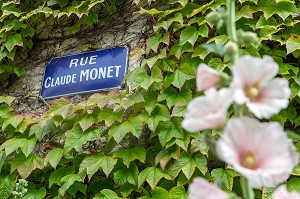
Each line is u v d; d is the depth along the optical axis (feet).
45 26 8.88
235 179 5.74
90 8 8.10
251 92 2.00
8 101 7.77
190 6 7.13
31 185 6.94
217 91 2.12
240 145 1.92
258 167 1.89
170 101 6.30
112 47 7.89
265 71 2.01
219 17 2.68
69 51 8.37
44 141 7.57
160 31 7.39
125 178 6.12
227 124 1.91
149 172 5.98
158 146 6.40
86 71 7.84
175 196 5.68
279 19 6.55
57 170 6.79
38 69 8.57
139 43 7.70
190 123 1.99
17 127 7.24
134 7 8.13
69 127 6.96
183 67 6.49
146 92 6.57
